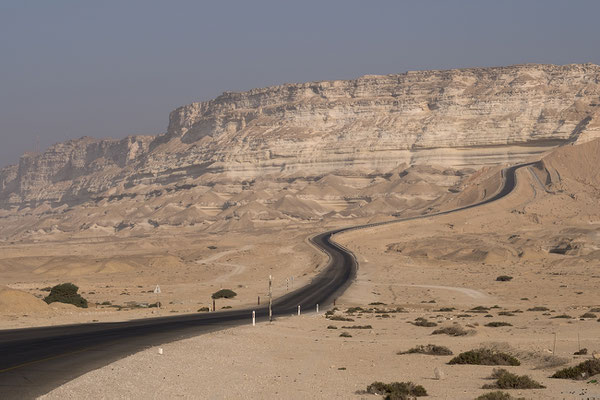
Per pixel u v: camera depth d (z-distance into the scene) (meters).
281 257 199.12
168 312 85.75
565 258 181.00
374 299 111.31
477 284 134.00
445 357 44.16
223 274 169.38
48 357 37.50
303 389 30.59
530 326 65.62
